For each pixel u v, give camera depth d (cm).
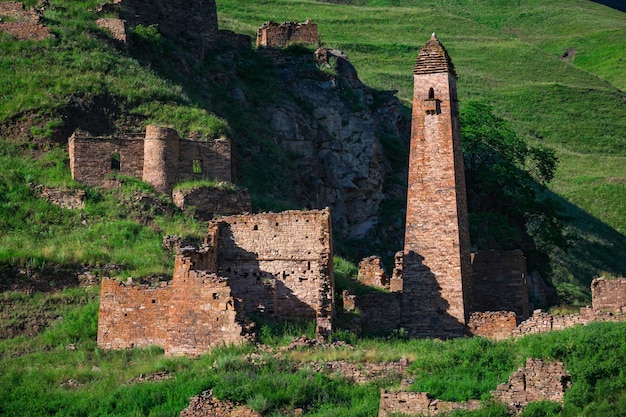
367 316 15500
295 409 12169
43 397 12988
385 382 12512
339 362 12875
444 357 12812
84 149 18550
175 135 18862
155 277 16175
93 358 13975
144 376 13150
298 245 14800
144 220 17888
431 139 15950
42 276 16088
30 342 14775
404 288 15550
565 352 12156
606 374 11806
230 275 14775
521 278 16138
